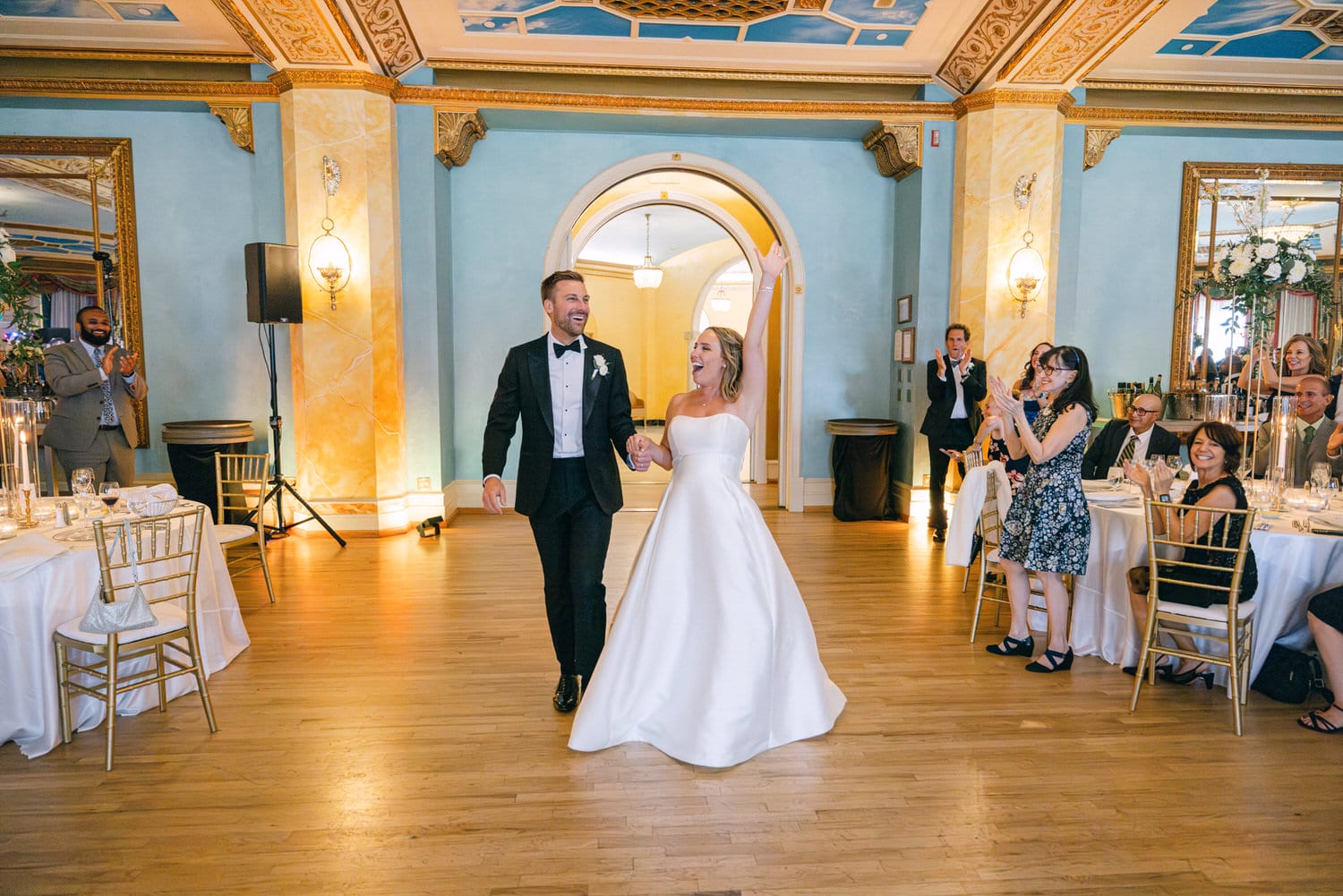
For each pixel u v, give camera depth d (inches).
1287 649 133.1
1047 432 144.8
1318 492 143.1
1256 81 277.3
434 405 272.2
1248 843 92.2
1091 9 209.8
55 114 263.0
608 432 121.5
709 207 362.0
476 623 171.8
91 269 266.4
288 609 181.5
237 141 257.0
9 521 128.0
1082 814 98.3
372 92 247.9
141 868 87.0
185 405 271.4
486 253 291.0
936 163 274.4
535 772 108.1
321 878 85.4
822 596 193.3
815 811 98.6
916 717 125.7
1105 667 147.9
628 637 116.6
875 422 284.8
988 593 193.8
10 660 111.8
